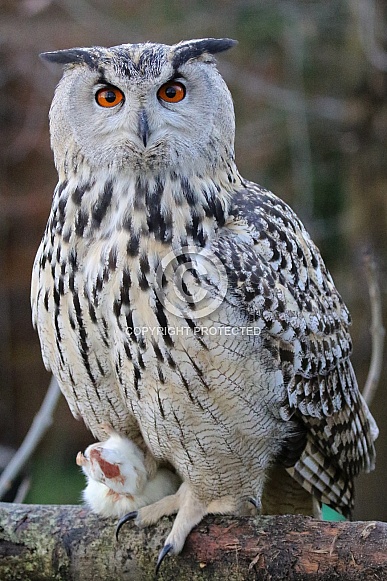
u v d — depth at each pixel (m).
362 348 16.11
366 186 15.62
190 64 7.61
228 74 17.27
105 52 7.59
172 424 7.61
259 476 8.05
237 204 7.86
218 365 7.29
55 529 7.59
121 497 7.77
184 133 7.48
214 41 7.82
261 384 7.55
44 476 20.11
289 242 8.01
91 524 7.64
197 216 7.47
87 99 7.57
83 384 7.93
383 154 15.41
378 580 6.74
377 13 15.20
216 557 7.31
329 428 8.28
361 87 15.48
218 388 7.38
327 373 8.19
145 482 8.04
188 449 7.75
